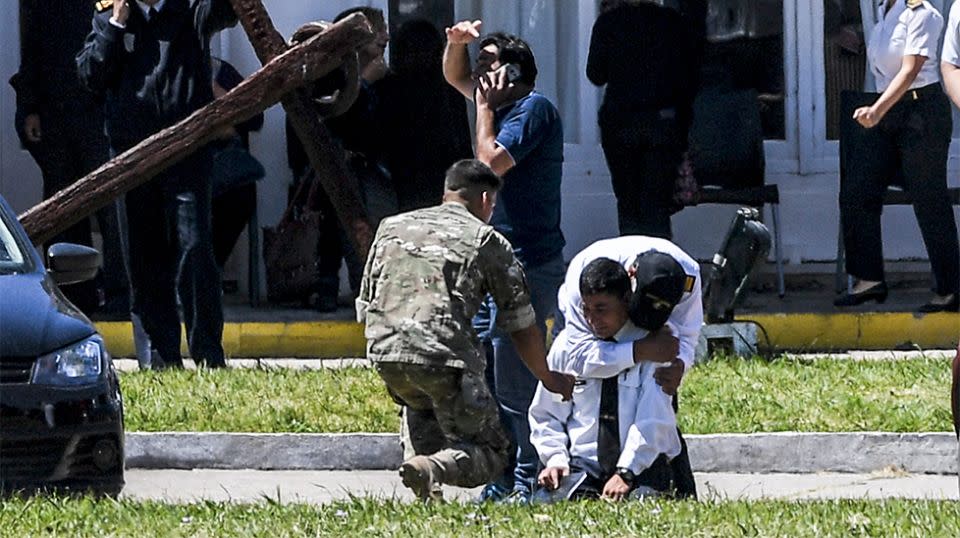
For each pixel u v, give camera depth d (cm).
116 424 3353
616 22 5256
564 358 3136
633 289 3100
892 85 5172
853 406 4203
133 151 4366
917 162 5281
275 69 4309
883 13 5297
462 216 3247
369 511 3002
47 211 4362
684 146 5334
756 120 5731
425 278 3186
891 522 2872
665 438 3125
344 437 4131
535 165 3606
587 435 3153
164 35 4753
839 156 5784
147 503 3156
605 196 5997
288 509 3045
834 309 5462
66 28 5516
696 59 5316
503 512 2955
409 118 5406
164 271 4841
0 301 3403
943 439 4050
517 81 3606
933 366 4625
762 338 5275
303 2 5841
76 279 3794
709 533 2788
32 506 3047
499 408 3534
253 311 5675
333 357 5356
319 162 4350
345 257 5550
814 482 3969
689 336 3153
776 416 4162
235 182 5497
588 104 6006
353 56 4334
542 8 6031
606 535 2784
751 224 4850
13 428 3238
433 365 3158
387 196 5419
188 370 4653
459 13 6003
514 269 3198
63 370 3316
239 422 4172
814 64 6034
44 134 5553
